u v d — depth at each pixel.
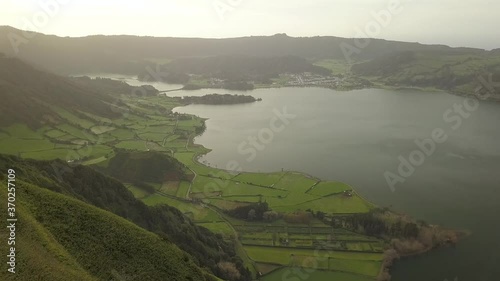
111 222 61.47
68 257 48.94
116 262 54.03
